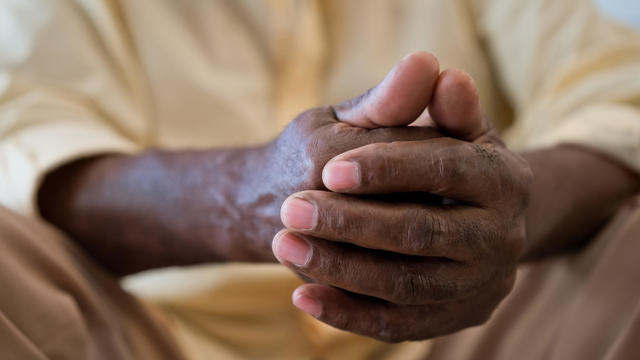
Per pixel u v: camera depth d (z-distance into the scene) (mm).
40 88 547
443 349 527
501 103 730
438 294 355
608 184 487
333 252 341
